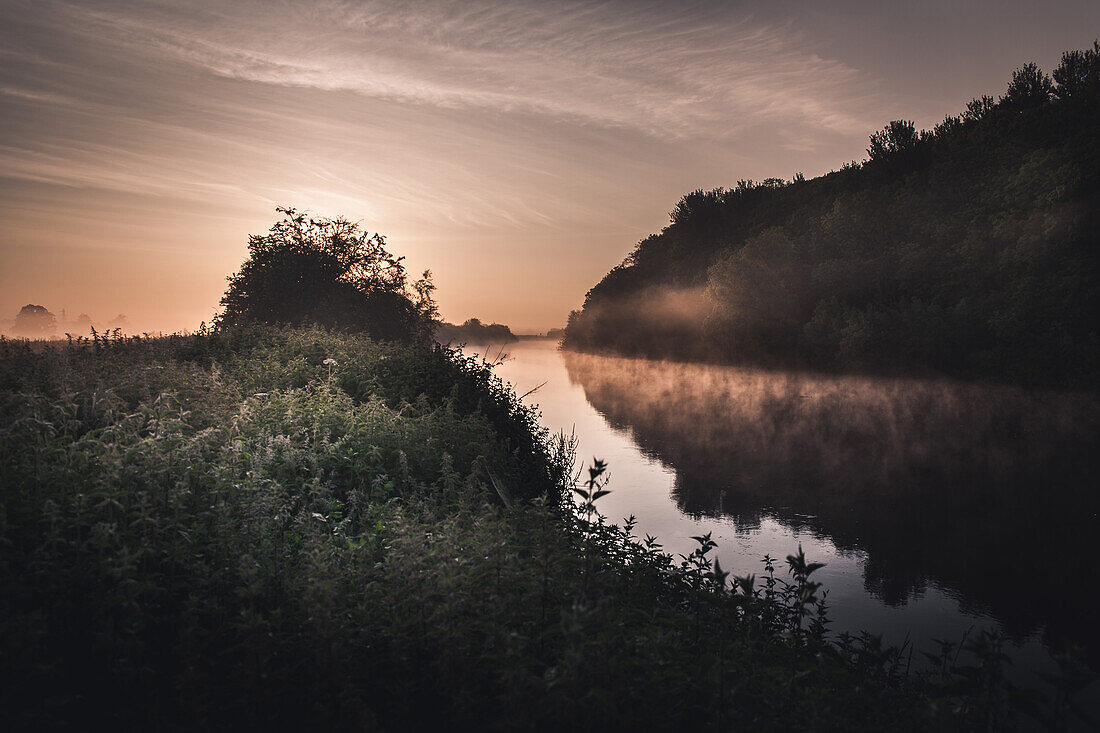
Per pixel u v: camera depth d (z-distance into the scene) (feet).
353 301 94.17
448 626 12.28
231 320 88.33
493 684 12.39
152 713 11.21
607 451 66.74
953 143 145.28
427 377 43.80
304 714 11.57
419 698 12.31
